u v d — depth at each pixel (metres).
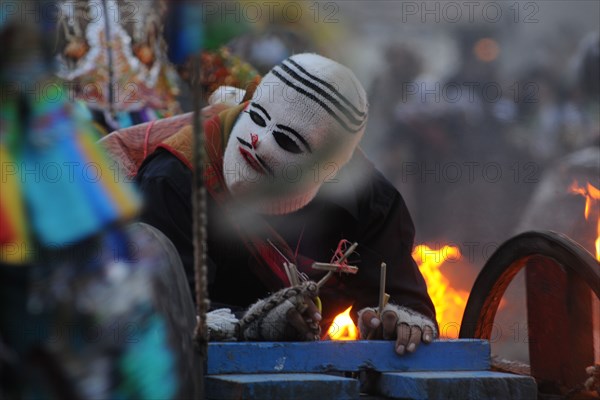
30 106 4.45
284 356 5.96
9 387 4.30
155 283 4.59
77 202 4.37
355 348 6.12
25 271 4.31
